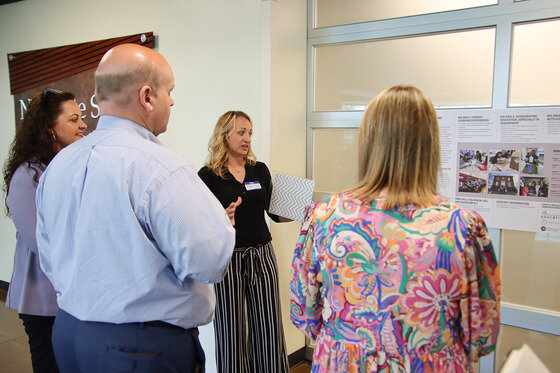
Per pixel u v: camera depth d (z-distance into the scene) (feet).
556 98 6.58
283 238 8.89
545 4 6.46
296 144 8.95
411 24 7.70
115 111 4.14
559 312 6.73
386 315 3.07
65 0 12.04
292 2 8.53
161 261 3.89
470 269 3.05
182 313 4.10
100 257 3.83
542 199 6.67
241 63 8.86
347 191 3.46
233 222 6.69
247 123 7.50
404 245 3.03
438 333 3.05
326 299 3.33
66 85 12.14
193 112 9.84
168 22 10.02
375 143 3.26
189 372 4.27
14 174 6.09
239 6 8.76
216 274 4.04
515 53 6.82
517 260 7.01
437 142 3.24
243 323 7.34
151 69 4.16
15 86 13.56
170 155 3.99
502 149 6.91
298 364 9.41
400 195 3.13
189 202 3.85
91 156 3.94
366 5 8.23
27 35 13.23
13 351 10.12
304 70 9.03
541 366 3.84
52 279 4.62
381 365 3.09
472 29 7.16
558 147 6.51
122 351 3.85
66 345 4.09
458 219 3.05
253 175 7.69
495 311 3.22
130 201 3.76
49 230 4.15
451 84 7.47
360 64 8.45
